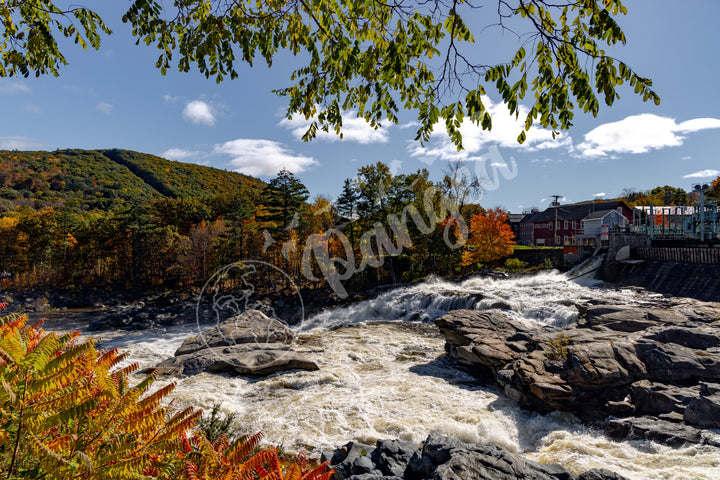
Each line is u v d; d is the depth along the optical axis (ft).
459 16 9.87
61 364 5.39
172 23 12.82
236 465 6.44
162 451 5.91
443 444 22.40
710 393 30.73
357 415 37.65
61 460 4.87
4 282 162.50
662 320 47.98
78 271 177.58
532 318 79.00
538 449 30.58
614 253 104.47
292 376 49.42
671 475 23.80
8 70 15.19
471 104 10.62
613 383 35.17
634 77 8.93
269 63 13.57
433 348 65.46
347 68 12.19
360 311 109.09
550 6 9.31
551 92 10.24
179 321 106.52
